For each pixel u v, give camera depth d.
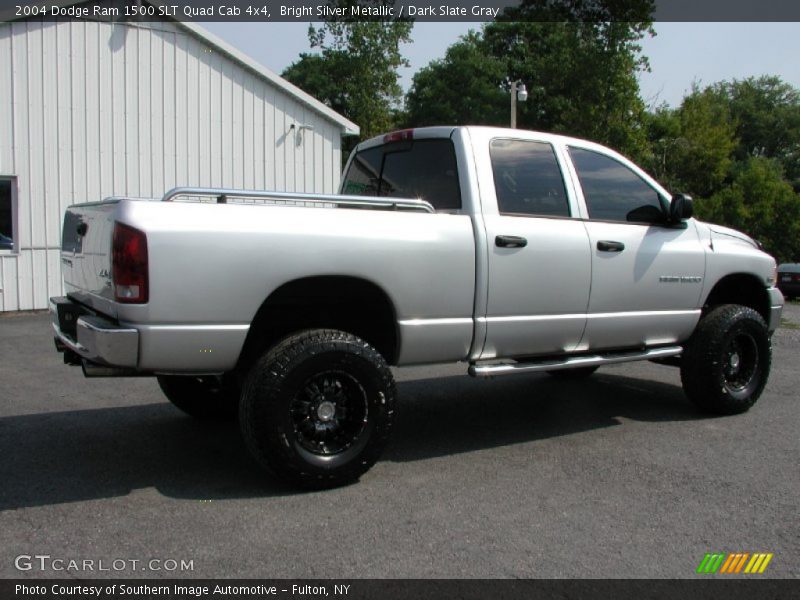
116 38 13.04
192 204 3.71
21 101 12.27
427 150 4.93
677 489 4.16
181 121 13.82
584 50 28.44
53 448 4.80
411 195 5.01
